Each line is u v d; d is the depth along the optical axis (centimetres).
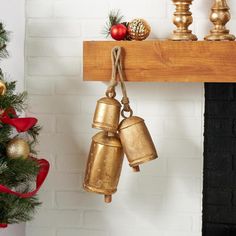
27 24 218
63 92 219
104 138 193
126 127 189
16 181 176
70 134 221
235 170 212
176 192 217
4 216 169
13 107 174
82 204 222
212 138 213
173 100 215
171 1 211
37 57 219
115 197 220
